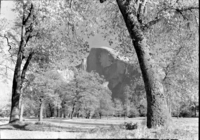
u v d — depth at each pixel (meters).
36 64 20.88
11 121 16.81
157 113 11.49
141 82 31.73
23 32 18.25
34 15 16.77
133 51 19.56
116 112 124.31
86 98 65.31
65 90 65.75
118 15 18.61
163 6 13.23
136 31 12.57
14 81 17.92
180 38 17.16
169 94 26.81
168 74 25.47
